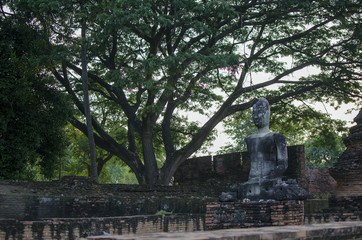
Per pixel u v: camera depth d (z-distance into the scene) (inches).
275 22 930.1
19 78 713.6
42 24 766.5
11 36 731.4
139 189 772.0
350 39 948.0
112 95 946.7
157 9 817.5
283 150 418.0
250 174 426.9
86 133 908.0
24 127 721.0
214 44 909.2
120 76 737.6
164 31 796.6
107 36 727.1
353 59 973.8
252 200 409.7
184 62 839.1
